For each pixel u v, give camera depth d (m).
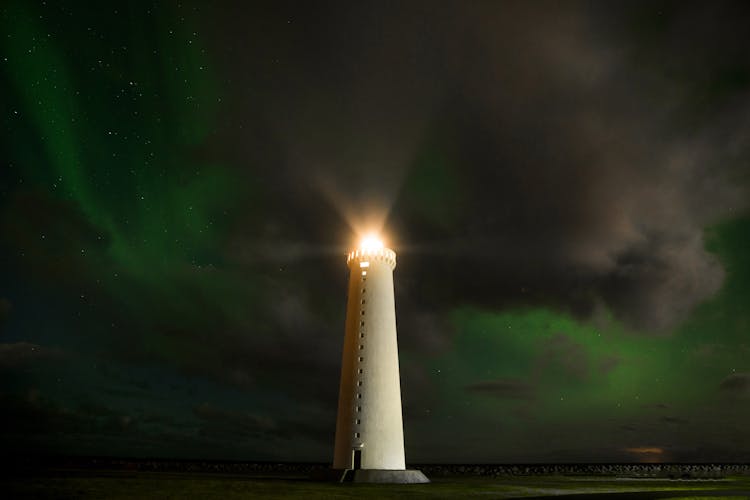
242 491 34.62
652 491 40.00
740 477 77.56
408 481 45.47
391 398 48.66
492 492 37.03
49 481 41.12
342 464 46.72
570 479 64.44
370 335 50.00
